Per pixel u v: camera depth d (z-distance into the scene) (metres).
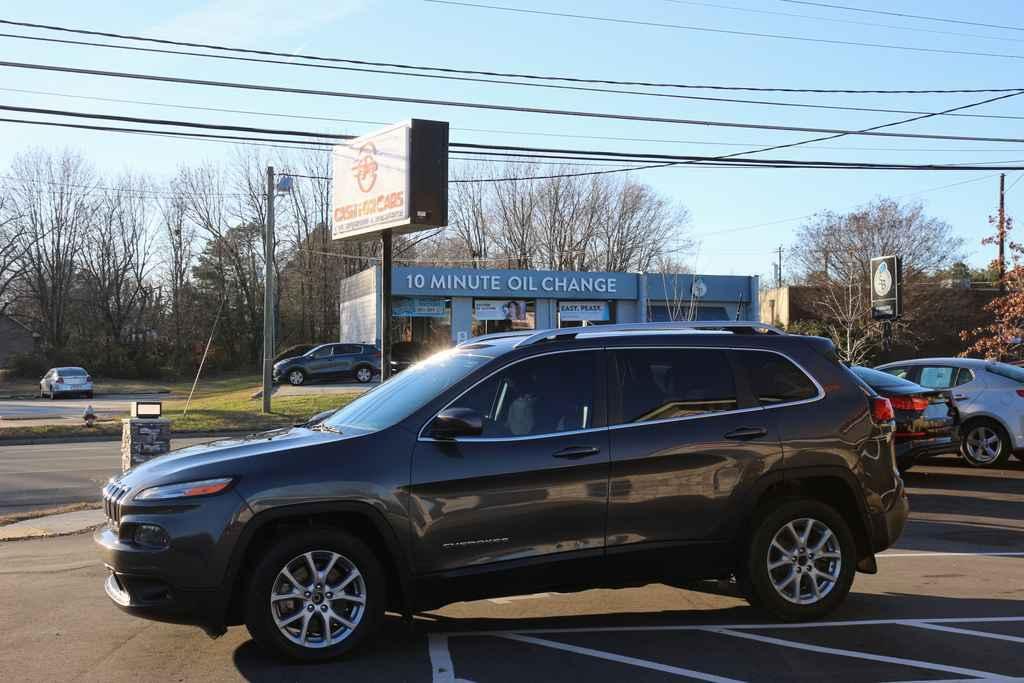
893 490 6.43
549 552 5.59
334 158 19.25
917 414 12.65
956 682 4.96
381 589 5.35
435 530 5.39
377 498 5.29
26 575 7.67
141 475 5.40
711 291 45.94
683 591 7.15
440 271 41.34
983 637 5.81
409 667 5.20
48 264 67.06
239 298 69.25
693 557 5.90
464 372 5.82
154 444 11.99
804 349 6.43
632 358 6.04
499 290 42.41
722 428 6.00
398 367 29.66
